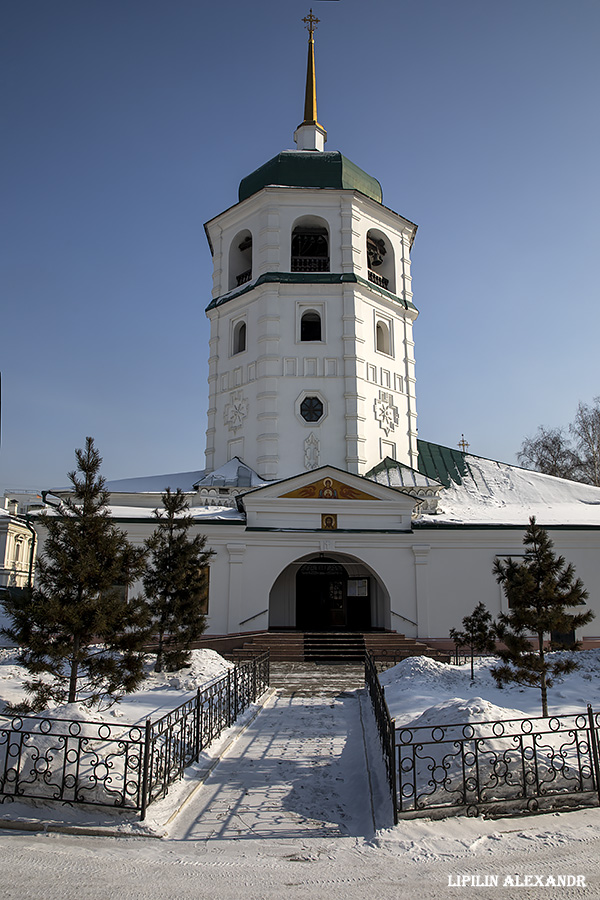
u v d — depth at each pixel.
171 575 15.32
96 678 10.54
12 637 9.76
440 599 22.72
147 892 5.39
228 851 6.34
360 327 27.22
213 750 9.83
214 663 15.91
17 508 44.59
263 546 22.64
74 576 9.92
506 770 7.21
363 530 22.97
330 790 8.37
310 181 28.59
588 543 23.30
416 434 28.58
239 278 29.62
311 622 25.12
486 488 27.58
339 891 5.46
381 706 9.37
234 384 27.80
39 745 7.67
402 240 30.48
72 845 6.39
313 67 33.09
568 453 42.44
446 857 6.09
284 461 25.75
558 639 22.38
